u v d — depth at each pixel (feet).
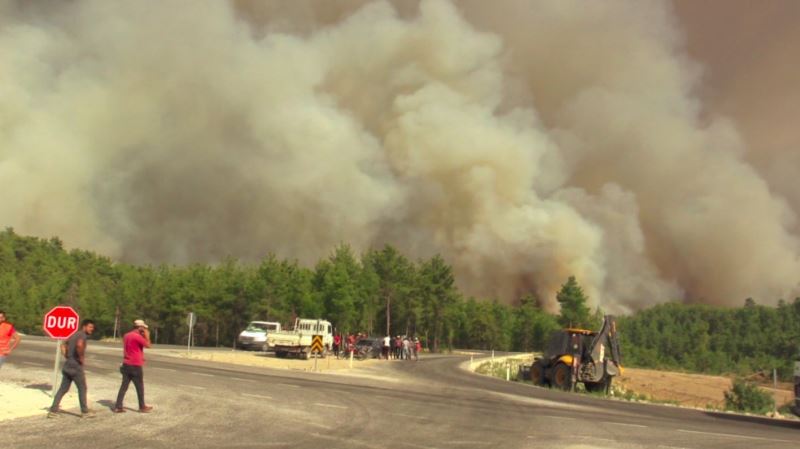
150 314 238.89
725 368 264.52
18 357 81.87
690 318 373.40
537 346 329.93
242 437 34.12
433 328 297.33
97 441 31.04
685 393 132.77
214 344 236.02
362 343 165.99
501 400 65.67
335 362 125.59
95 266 320.70
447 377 101.50
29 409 39.99
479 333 335.47
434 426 42.50
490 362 168.76
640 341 324.60
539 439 39.22
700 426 52.01
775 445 42.11
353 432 37.78
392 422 43.16
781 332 317.83
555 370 93.40
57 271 290.56
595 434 42.80
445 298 291.79
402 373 104.78
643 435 43.55
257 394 55.62
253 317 213.87
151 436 33.06
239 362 105.29
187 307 223.71
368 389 68.28
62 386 38.29
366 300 232.73
